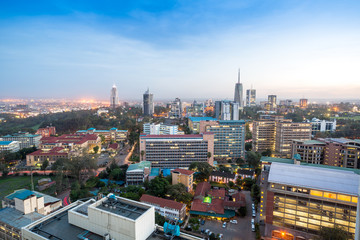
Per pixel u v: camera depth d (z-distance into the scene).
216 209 133.38
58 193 160.88
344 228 92.75
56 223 62.62
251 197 160.62
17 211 105.50
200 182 174.75
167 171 199.12
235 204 135.88
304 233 99.62
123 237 53.09
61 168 176.62
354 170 140.62
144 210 59.69
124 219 52.28
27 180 188.12
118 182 179.62
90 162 183.62
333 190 93.94
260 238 111.88
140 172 176.75
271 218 106.56
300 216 100.88
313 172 110.44
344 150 193.75
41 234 57.34
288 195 102.56
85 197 143.00
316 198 96.81
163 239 56.44
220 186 178.12
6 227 95.38
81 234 57.25
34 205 107.69
